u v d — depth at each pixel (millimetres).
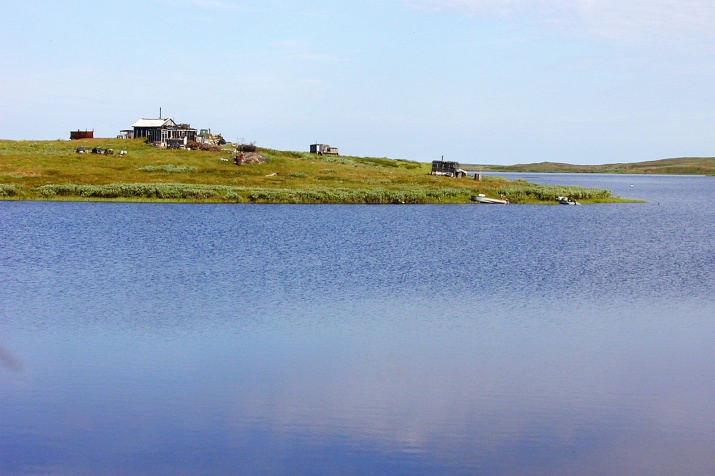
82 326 34469
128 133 163250
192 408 24375
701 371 29047
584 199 136000
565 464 20641
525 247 66938
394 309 38969
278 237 70375
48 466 20125
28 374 27531
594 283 47875
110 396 25344
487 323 36375
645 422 23734
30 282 44938
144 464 20344
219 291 43062
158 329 34094
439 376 28016
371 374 28125
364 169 146750
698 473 20203
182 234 70875
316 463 20547
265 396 25547
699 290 45656
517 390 26562
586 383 27422
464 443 21938
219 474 19781
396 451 21312
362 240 69625
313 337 33219
